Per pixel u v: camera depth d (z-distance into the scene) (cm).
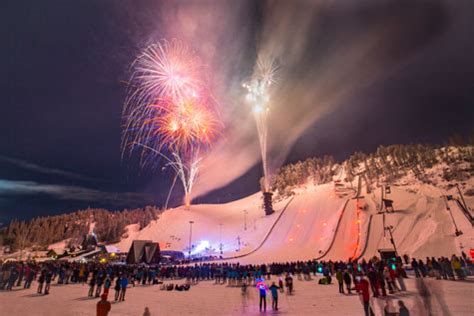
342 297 2008
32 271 2991
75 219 19300
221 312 1658
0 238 15188
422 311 1199
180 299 2212
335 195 10894
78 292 2641
